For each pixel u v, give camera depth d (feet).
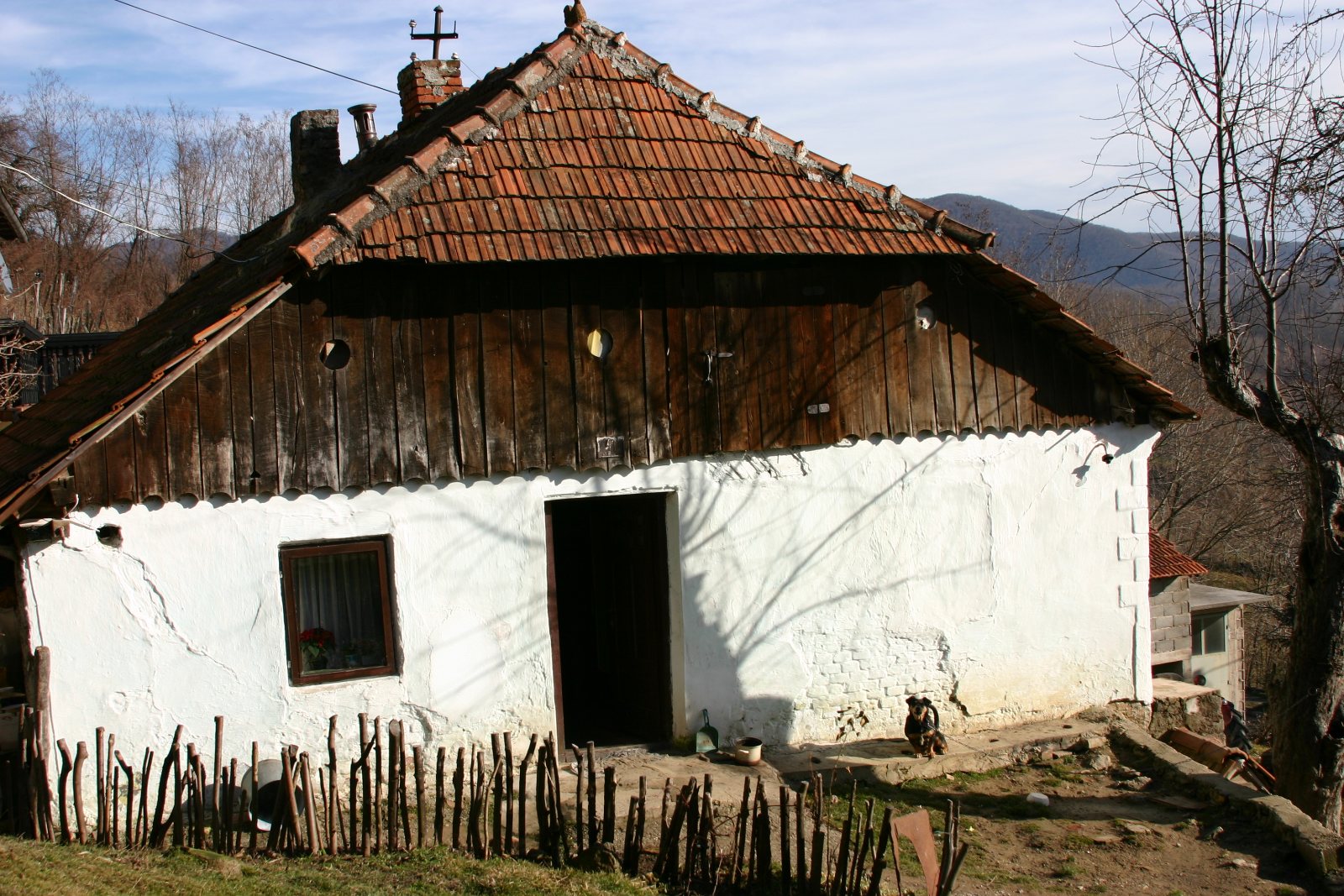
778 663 33.78
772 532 33.50
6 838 23.41
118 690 26.94
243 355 27.76
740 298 32.68
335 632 29.55
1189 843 29.50
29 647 26.21
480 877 23.48
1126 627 38.06
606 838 24.90
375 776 27.50
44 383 82.43
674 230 30.40
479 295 29.94
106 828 24.48
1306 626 32.35
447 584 29.96
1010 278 34.04
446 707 30.04
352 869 23.93
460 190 29.60
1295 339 33.94
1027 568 36.68
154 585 27.17
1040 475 36.73
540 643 31.01
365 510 29.12
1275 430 31.91
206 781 27.68
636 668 35.63
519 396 30.27
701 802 25.09
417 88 43.98
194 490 27.27
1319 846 27.89
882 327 34.40
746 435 32.73
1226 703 50.08
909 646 35.32
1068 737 35.58
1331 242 30.42
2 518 25.02
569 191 30.55
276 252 36.47
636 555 35.19
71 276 139.33
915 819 23.97
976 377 35.55
